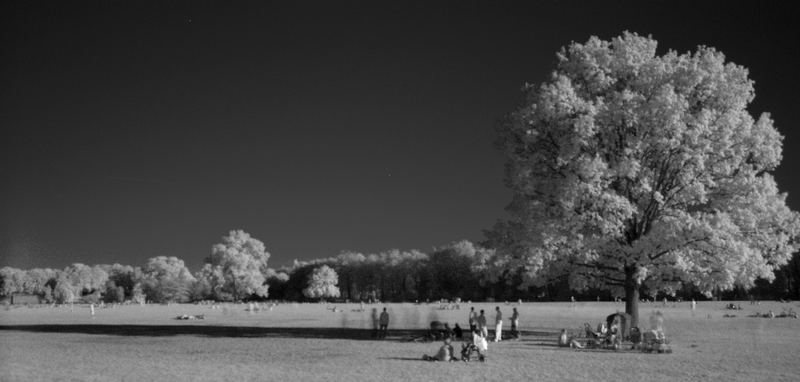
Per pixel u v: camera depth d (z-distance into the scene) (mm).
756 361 34625
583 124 43250
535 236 44688
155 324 75375
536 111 45750
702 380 27812
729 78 46500
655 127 43906
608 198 42750
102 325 73625
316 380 28266
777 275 166875
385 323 52469
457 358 35562
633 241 44344
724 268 42219
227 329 64562
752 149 45938
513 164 47875
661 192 46750
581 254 44500
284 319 87062
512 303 170000
